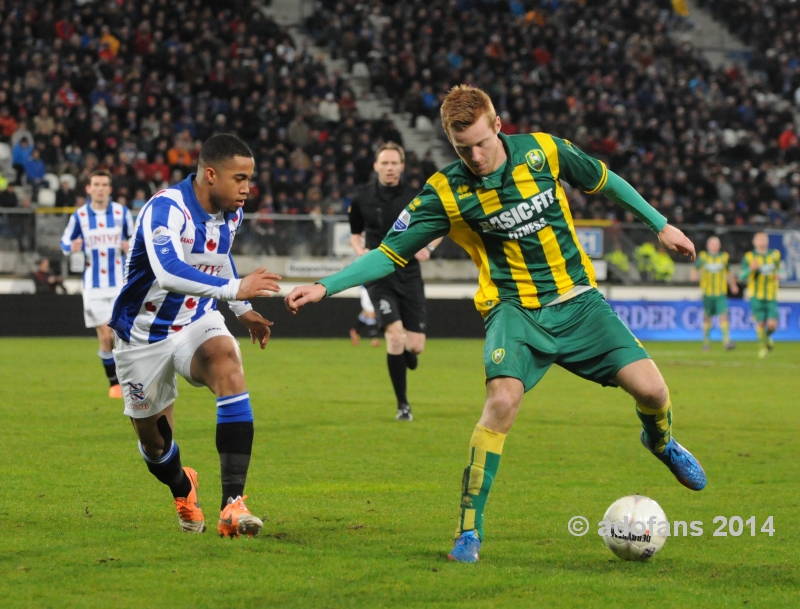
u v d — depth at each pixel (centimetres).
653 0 7988
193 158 5438
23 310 4775
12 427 1895
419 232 1009
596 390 2814
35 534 1038
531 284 1017
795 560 974
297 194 5409
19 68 5531
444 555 970
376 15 6994
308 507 1212
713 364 3831
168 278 970
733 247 5712
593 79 6888
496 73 6719
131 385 1059
